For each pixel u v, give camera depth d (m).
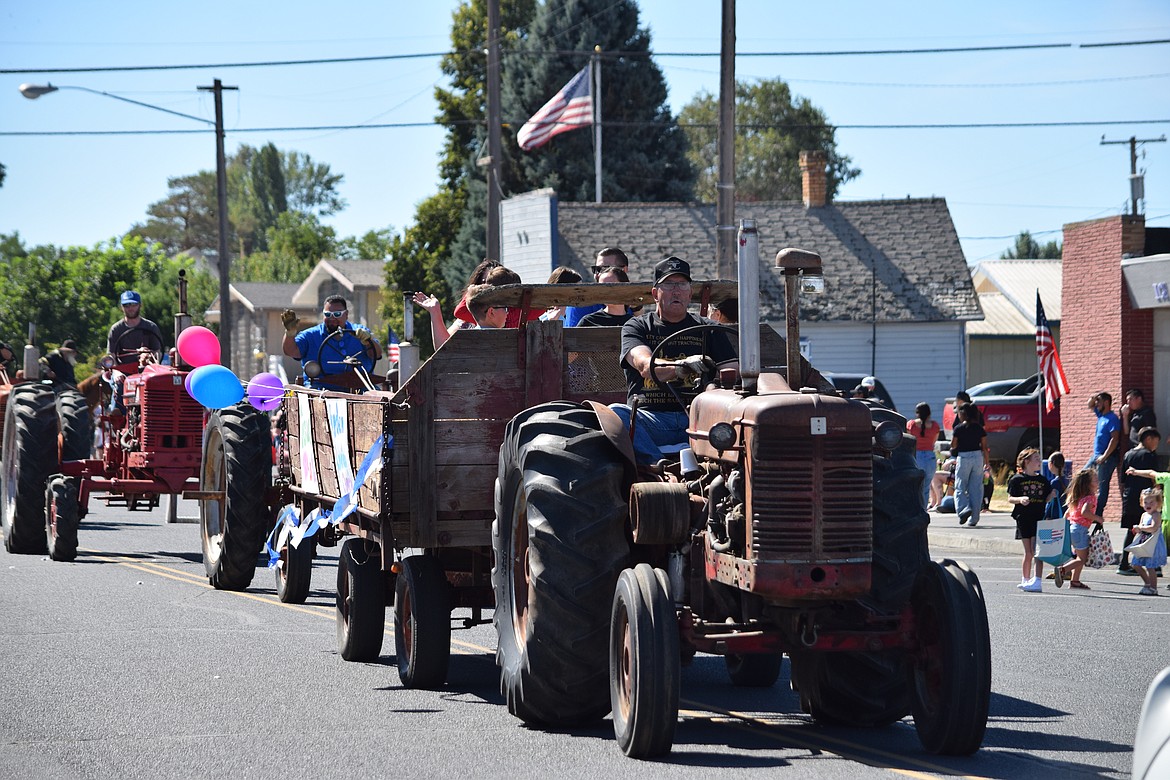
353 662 12.06
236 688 10.81
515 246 49.84
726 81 26.53
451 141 76.44
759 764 8.22
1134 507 20.98
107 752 8.69
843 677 9.19
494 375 10.64
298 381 15.05
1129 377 29.03
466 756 8.52
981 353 59.28
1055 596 18.05
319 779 8.02
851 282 50.97
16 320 87.44
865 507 7.89
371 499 10.88
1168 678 6.00
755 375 8.31
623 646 8.48
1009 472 36.91
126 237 93.69
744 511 7.96
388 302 76.00
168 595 16.02
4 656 12.07
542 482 8.86
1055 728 9.52
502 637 9.52
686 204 54.03
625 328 9.83
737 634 8.27
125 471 19.81
